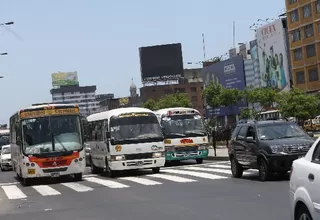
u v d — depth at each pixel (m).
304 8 72.19
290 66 75.38
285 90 74.94
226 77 85.25
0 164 38.78
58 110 21.75
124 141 22.62
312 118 54.88
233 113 81.19
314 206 6.35
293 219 7.19
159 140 23.12
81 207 13.47
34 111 21.55
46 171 21.12
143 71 102.88
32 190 19.39
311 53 71.31
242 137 18.14
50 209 13.52
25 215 12.70
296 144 16.08
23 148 21.16
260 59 80.56
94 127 26.22
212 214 10.84
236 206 11.72
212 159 31.28
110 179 22.00
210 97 68.56
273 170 16.14
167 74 102.44
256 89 62.97
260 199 12.55
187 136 28.38
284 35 75.94
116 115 23.00
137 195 15.32
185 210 11.65
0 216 12.85
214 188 15.68
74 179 22.86
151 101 93.31
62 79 173.25
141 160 22.73
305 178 6.70
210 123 51.44
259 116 61.81
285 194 13.09
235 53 95.00
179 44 102.69
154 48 102.88
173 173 22.62
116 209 12.59
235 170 18.69
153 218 10.83
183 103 80.25
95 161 26.12
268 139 16.88
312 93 70.94
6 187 21.53
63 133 21.61
